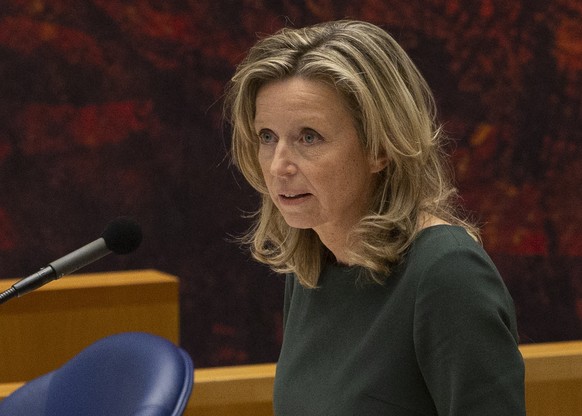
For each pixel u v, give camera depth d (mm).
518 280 22156
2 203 20406
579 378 10672
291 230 6688
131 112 20828
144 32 20766
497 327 5508
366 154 5977
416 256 5836
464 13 21531
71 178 20672
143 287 14062
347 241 6199
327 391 6145
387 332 5871
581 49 21906
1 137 20312
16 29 20234
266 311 21719
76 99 20594
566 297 22312
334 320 6336
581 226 22172
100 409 6355
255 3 21031
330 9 21188
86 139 20688
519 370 5520
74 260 6422
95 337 13891
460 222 6223
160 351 6270
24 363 13617
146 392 5949
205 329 21469
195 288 21359
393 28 21359
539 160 22000
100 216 20844
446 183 6328
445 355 5539
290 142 5949
